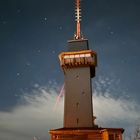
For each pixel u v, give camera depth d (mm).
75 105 54688
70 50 59875
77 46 60031
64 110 54688
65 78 57312
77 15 64438
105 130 46500
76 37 61969
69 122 53375
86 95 55219
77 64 57188
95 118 55656
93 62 56750
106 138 45969
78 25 63375
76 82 56594
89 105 54312
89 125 52375
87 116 53312
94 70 59906
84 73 57031
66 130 48125
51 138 48250
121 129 47156
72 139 47469
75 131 47719
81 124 52781
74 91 55906
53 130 48594
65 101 55406
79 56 57156
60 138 47906
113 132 46719
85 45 59906
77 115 53719
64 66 57750
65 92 56219
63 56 57625
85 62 56875
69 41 60875
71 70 57719
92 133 47344
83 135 47469
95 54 58250
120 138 46625
